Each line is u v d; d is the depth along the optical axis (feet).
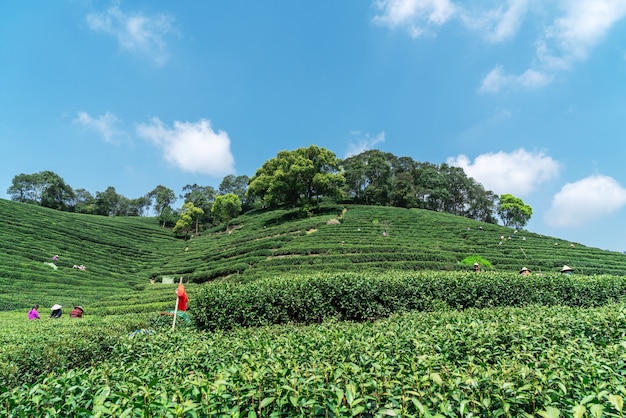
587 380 10.75
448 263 98.63
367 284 38.29
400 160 343.46
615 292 42.45
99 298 93.76
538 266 104.83
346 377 11.13
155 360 17.99
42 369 19.62
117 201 380.58
